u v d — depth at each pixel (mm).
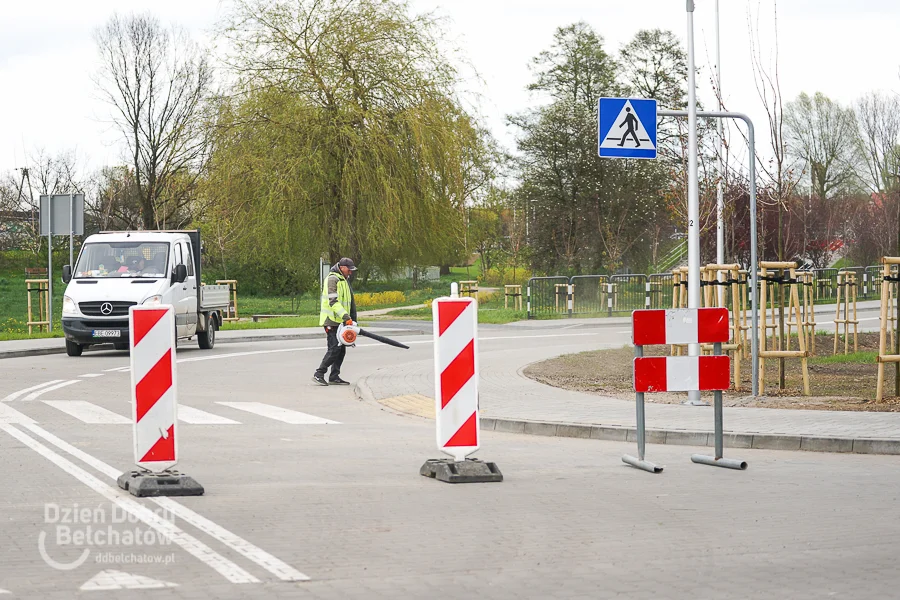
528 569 6312
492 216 47125
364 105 39375
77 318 23719
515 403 14758
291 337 31750
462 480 9266
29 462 10062
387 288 62375
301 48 39562
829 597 5742
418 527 7469
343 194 39250
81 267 24641
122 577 6016
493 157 42844
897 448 11102
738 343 16109
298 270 43312
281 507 8125
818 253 52375
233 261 54938
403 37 39750
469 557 6602
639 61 55250
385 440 12078
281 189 38188
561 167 54344
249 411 14891
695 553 6750
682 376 10391
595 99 55469
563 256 55094
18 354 24516
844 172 62781
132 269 24422
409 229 39938
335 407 15547
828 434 11500
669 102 51312
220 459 10570
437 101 39531
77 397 16031
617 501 8492
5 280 64500
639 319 10359
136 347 8891
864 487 9164
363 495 8664
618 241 53125
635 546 6930
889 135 58375
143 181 61344
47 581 5922
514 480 9469
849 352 24031
